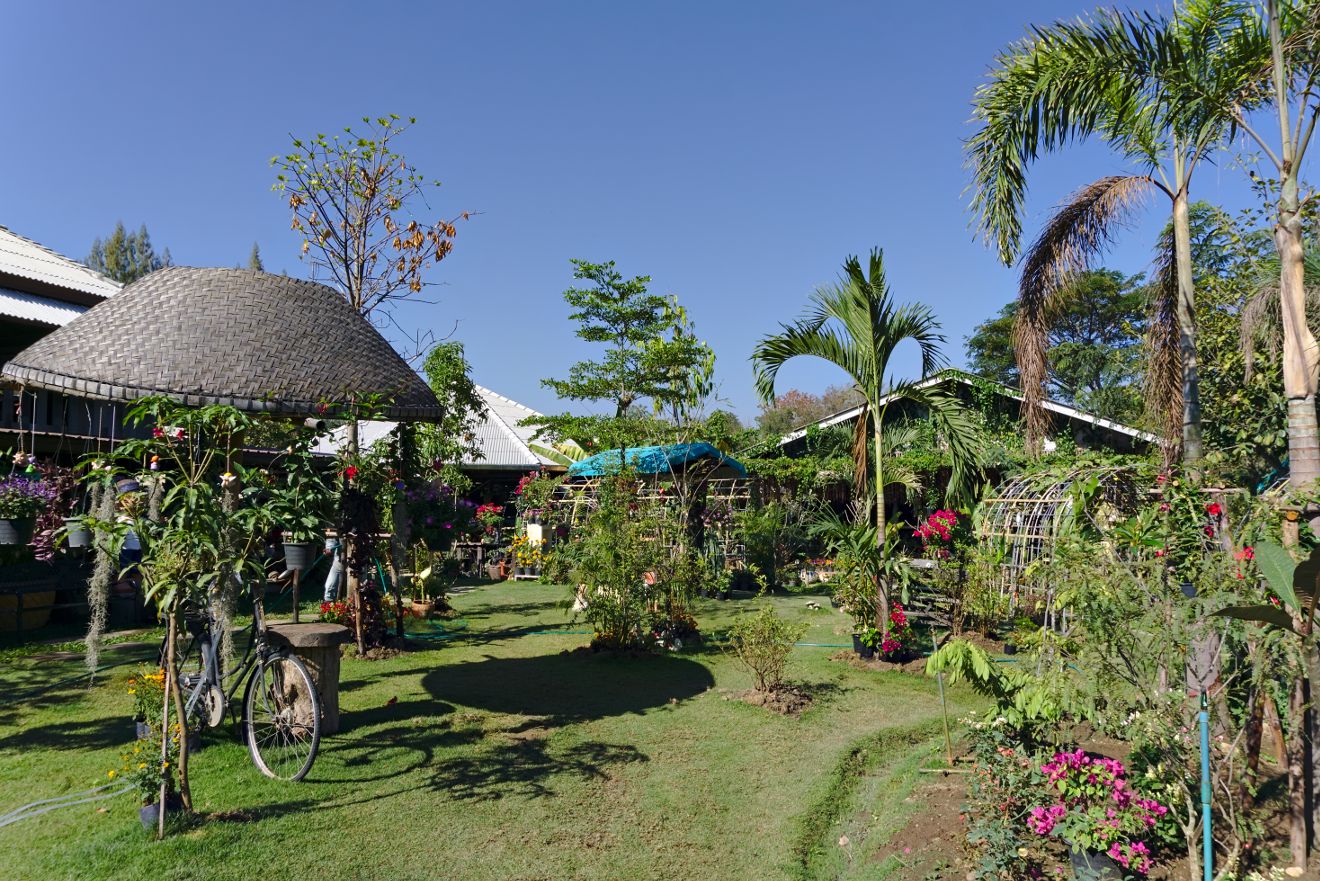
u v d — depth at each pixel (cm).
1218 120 694
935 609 1026
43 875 360
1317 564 293
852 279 902
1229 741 419
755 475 1781
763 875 393
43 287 1240
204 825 414
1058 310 862
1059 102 696
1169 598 369
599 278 2367
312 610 1114
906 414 1911
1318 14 536
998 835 364
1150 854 369
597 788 495
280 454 527
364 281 1229
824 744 589
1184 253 753
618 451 1452
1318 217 702
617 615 904
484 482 2528
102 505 551
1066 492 796
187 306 543
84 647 868
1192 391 743
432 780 496
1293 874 358
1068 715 451
